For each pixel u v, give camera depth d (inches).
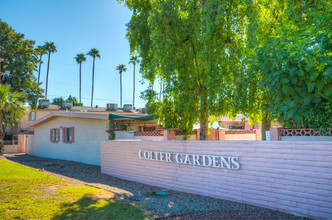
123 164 455.5
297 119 249.3
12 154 1003.9
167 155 365.7
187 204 277.6
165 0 426.6
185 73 417.4
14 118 877.2
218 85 380.5
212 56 373.7
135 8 503.8
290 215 228.8
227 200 289.3
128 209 245.9
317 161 218.7
